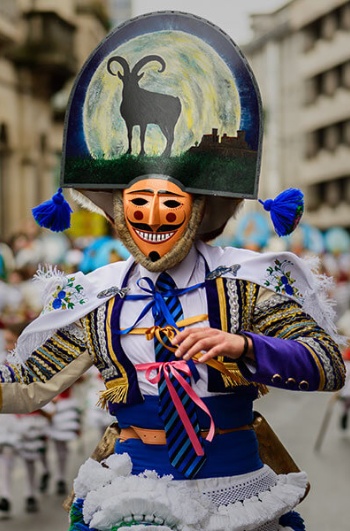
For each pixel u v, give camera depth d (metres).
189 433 3.52
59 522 7.62
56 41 31.92
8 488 7.89
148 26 3.73
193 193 3.63
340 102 57.44
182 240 3.60
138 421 3.60
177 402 3.53
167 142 3.65
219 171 3.64
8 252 14.04
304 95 59.84
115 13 50.94
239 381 3.55
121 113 3.69
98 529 3.48
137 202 3.60
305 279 3.68
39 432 8.12
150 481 3.47
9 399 3.81
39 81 32.25
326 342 3.51
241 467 3.59
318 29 58.50
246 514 3.50
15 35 30.48
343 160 58.00
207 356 3.31
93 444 10.69
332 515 7.63
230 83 3.66
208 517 3.47
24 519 7.73
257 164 3.67
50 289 3.79
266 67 61.16
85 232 17.81
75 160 3.75
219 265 3.70
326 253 27.42
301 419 12.30
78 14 39.72
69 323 3.74
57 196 3.83
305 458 9.83
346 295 19.03
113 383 3.68
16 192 31.31
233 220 3.94
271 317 3.62
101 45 3.74
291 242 20.19
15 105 31.31
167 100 3.66
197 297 3.65
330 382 3.45
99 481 3.54
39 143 33.44
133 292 3.71
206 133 3.65
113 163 3.68
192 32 3.70
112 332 3.66
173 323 3.59
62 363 3.80
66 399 8.61
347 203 58.91
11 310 9.12
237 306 3.62
